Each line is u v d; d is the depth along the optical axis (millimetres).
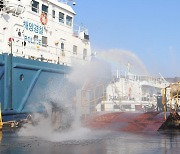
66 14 22281
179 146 8992
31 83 16938
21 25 18031
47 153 7914
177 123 13828
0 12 17078
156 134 11977
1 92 15281
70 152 8062
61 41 21562
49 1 20406
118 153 7895
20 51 17797
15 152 8062
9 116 15656
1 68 15258
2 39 17031
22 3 18406
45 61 19516
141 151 8164
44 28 19953
